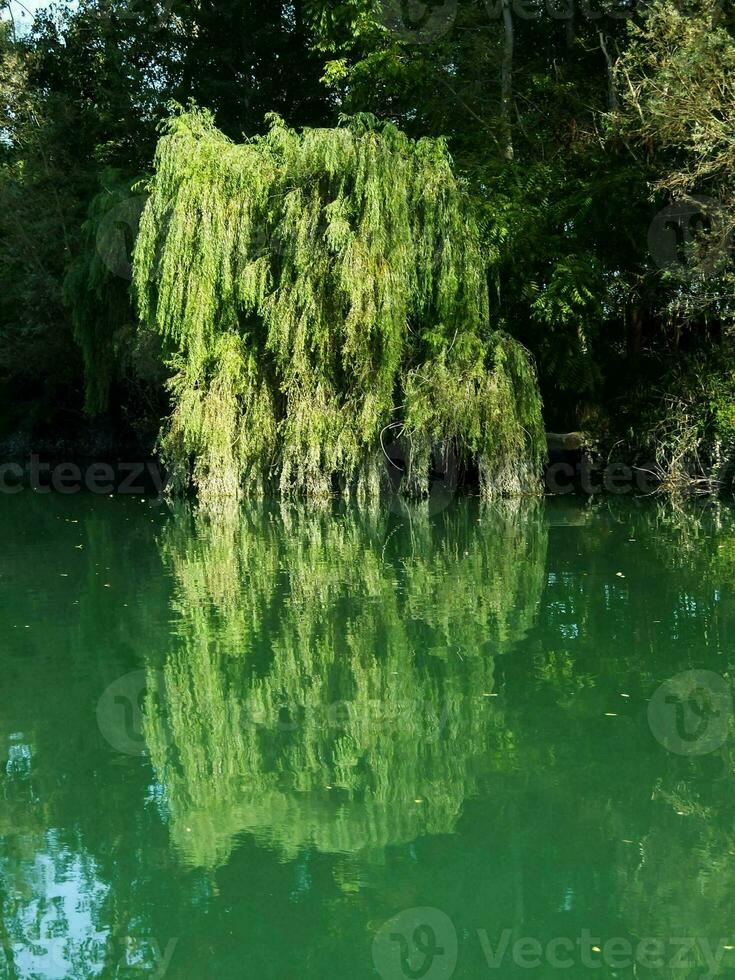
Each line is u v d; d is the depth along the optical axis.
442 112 21.66
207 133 16.81
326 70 21.88
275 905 4.98
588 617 9.70
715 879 5.14
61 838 5.59
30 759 6.63
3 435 28.09
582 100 20.69
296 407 16.31
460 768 6.39
